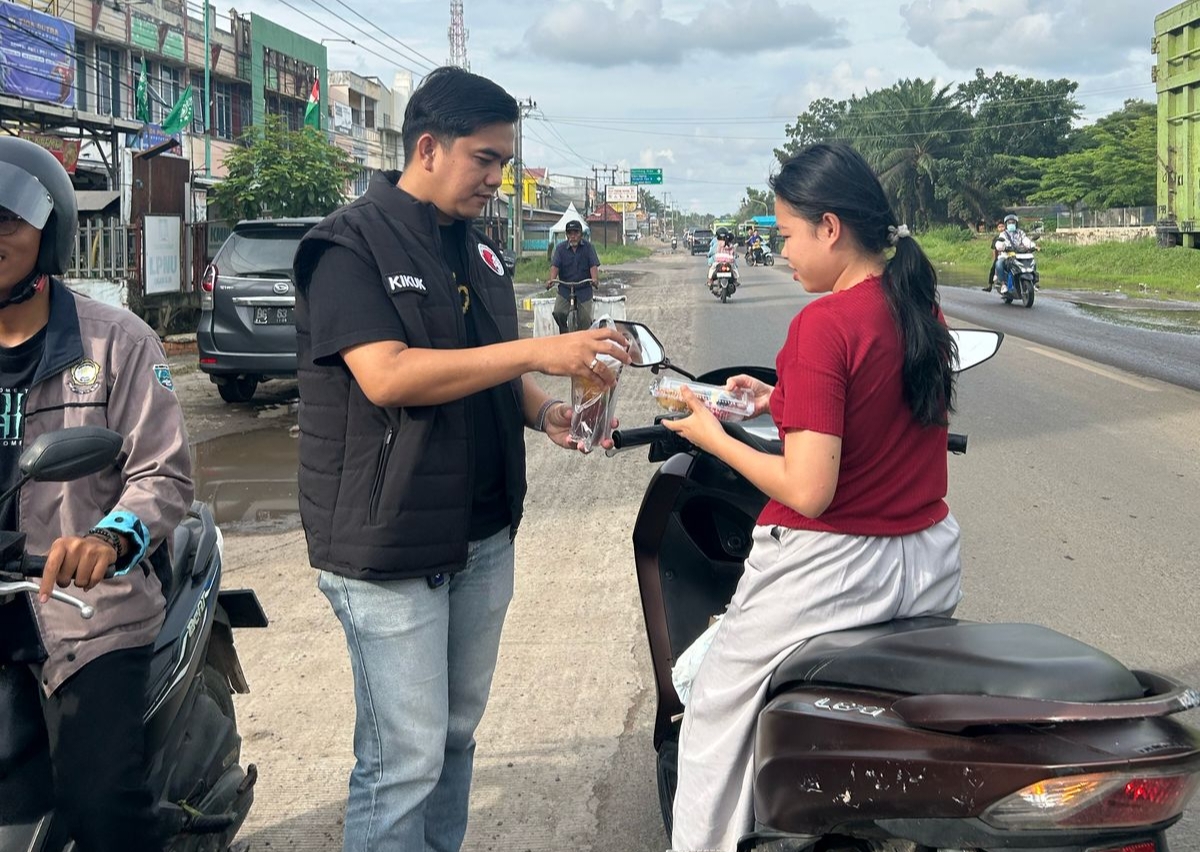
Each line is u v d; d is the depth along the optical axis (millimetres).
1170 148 13820
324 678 4156
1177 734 1676
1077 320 16641
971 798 1695
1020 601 4703
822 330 2043
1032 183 65688
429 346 2266
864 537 2117
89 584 1904
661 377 2459
